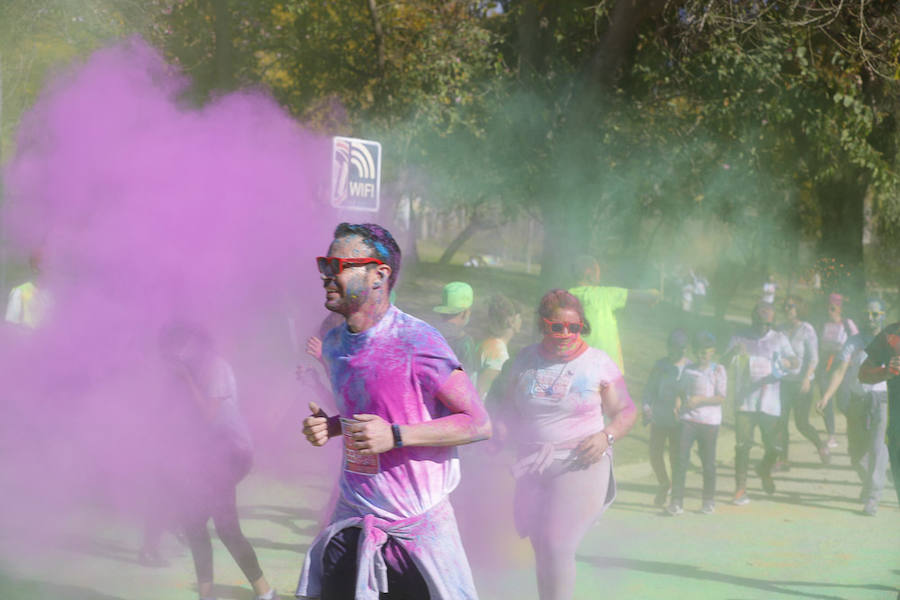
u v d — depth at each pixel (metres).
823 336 11.60
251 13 17.09
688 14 14.88
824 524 7.78
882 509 8.45
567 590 4.52
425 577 3.19
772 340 8.64
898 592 5.85
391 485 3.18
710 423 8.01
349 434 3.22
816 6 14.83
